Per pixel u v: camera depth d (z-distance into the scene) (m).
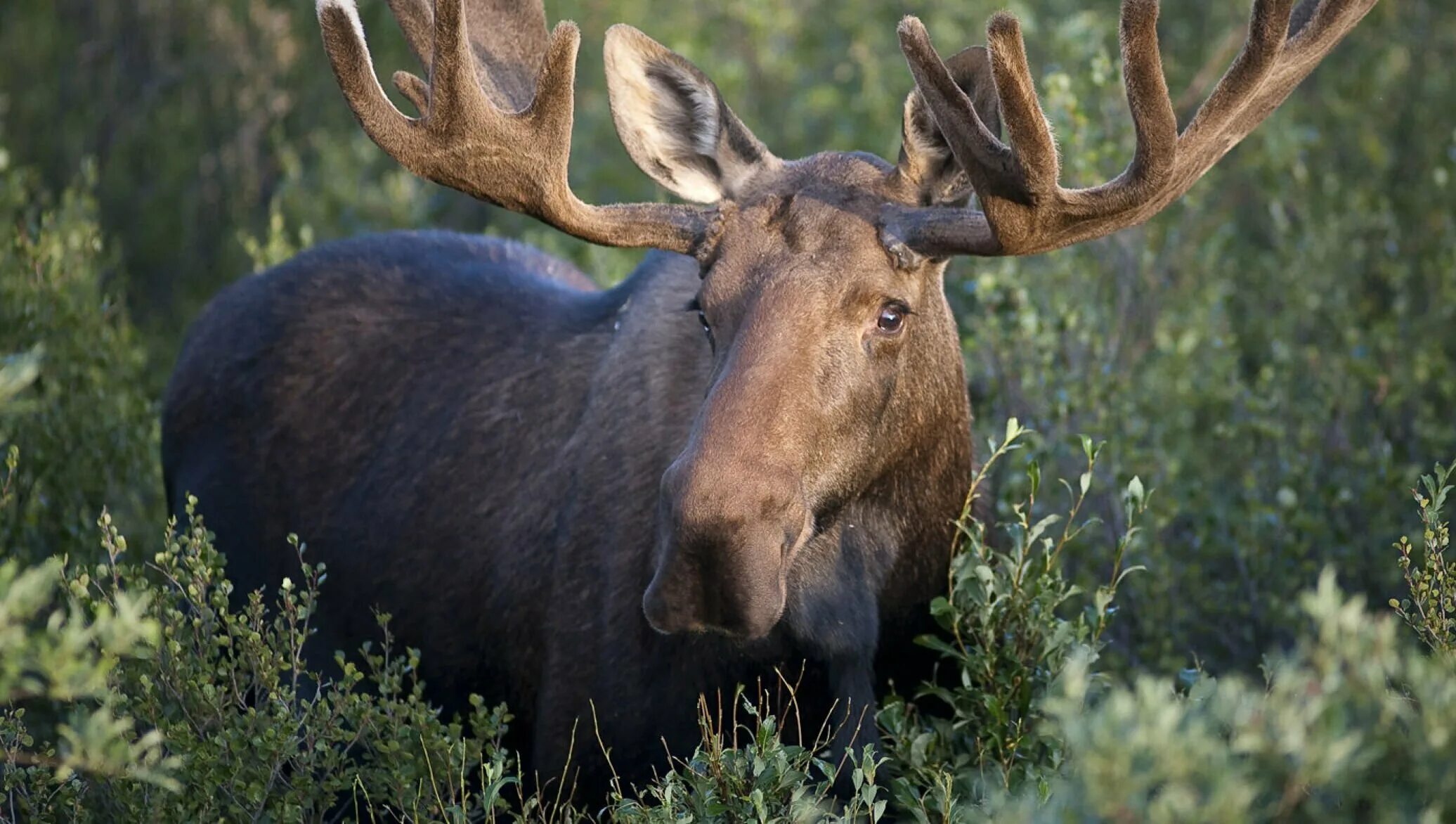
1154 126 10.20
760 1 27.64
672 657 11.77
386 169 26.89
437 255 15.62
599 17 29.02
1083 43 20.83
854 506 11.62
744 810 10.02
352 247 15.82
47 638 7.62
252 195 27.59
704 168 12.13
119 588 11.76
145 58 29.38
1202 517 15.98
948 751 11.66
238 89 28.80
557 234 24.12
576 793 12.38
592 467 12.67
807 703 11.74
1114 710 6.75
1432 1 24.72
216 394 15.37
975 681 11.93
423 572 13.87
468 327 14.61
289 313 15.31
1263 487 16.25
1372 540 15.17
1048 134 10.18
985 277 16.75
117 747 8.00
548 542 13.01
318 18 10.70
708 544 9.89
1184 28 25.89
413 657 11.84
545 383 13.69
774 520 10.10
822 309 10.60
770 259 10.87
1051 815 7.21
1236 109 10.62
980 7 26.47
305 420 14.91
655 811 10.27
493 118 11.23
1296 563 15.17
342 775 11.20
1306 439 16.50
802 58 28.36
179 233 26.95
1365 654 7.25
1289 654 14.16
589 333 13.73
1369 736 7.30
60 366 16.31
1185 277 19.50
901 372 11.19
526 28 13.78
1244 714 7.06
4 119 27.91
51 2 29.03
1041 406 16.23
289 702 11.37
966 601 11.91
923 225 10.87
